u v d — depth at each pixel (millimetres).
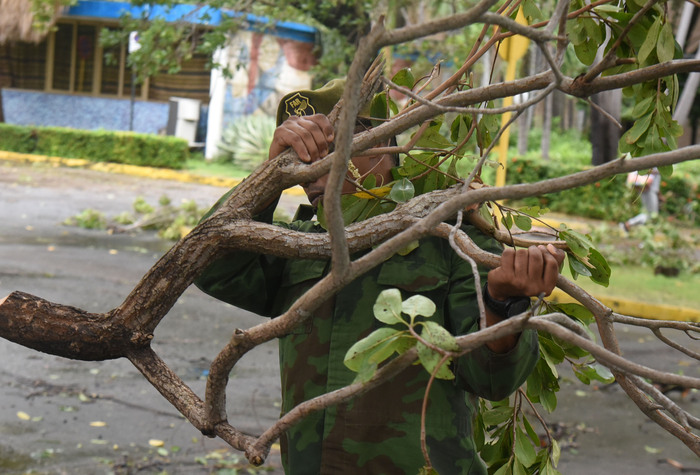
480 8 1021
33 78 25281
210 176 20344
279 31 22250
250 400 5551
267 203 1737
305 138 1690
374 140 1446
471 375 1687
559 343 1842
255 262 1968
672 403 1417
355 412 1790
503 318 1574
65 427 4875
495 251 1814
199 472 4398
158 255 10891
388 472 1767
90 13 22719
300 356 1882
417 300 1246
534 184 1165
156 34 8961
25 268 9242
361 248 1662
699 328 1561
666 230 12695
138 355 1668
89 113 24812
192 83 24219
